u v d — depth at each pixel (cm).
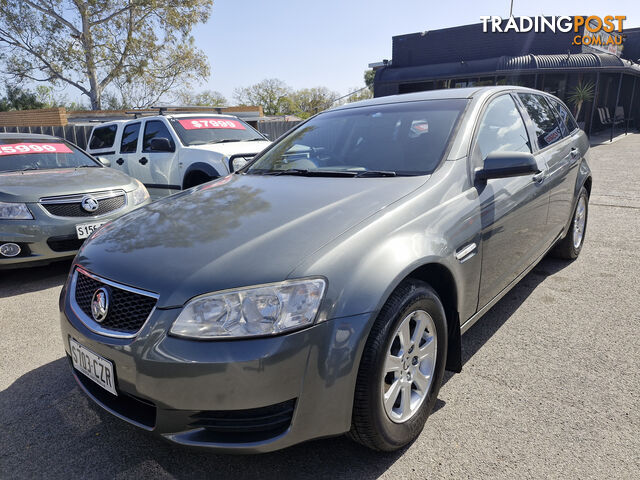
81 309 207
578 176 398
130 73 2908
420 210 214
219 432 174
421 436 213
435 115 283
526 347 286
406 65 2311
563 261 436
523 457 196
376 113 313
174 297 173
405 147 268
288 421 171
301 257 177
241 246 188
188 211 237
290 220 204
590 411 223
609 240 498
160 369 168
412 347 203
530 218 304
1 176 499
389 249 190
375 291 178
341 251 181
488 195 253
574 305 341
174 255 191
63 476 200
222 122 746
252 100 5775
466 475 188
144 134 732
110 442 220
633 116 2438
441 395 242
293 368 165
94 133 844
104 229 246
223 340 164
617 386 242
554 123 388
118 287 188
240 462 204
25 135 606
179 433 175
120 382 181
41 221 435
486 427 216
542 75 1983
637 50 2586
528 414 223
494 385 248
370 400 179
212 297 169
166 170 684
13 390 265
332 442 213
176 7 2800
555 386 245
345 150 288
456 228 224
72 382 272
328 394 171
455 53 2172
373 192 225
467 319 246
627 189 779
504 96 321
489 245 252
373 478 190
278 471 197
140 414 189
